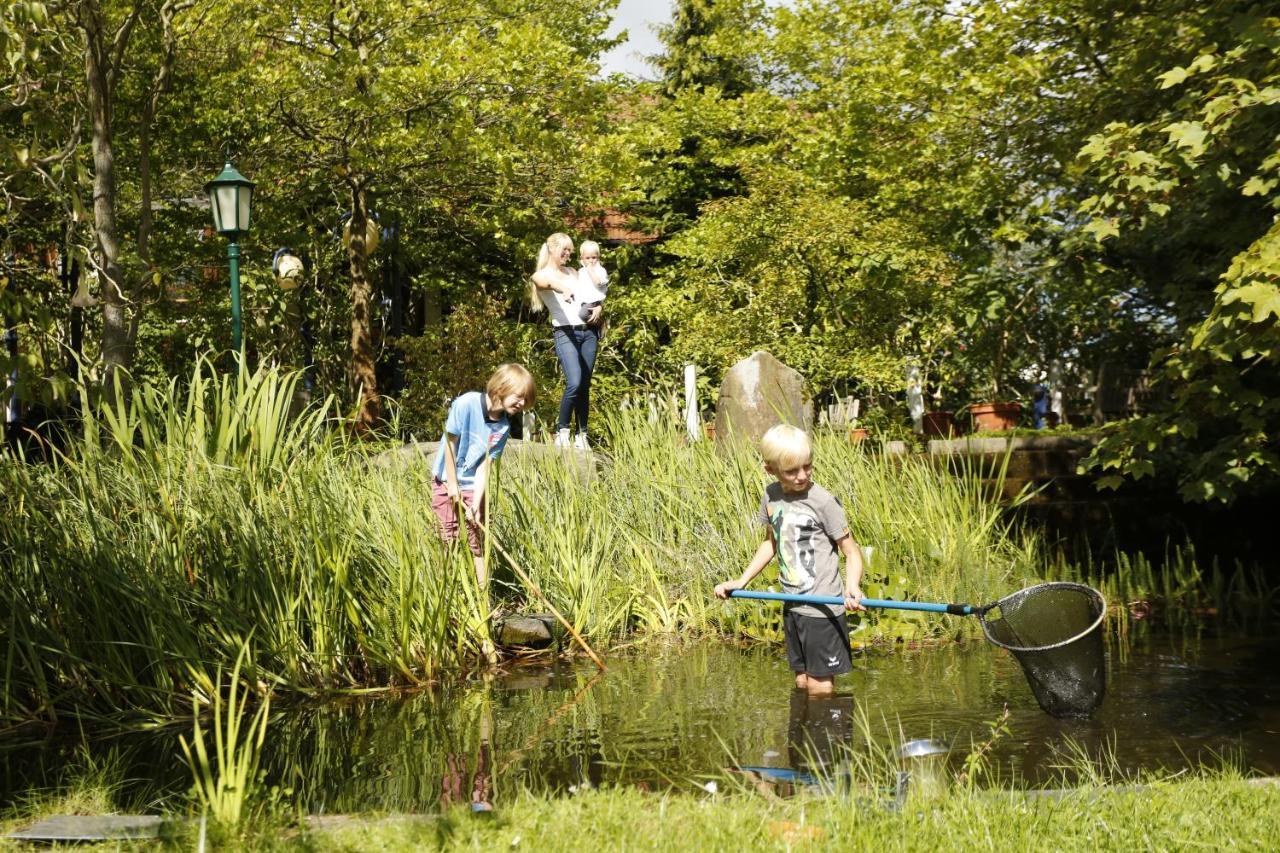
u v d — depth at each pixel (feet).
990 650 21.11
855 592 17.10
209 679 17.80
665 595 24.59
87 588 18.11
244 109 51.98
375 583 20.68
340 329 64.28
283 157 56.13
